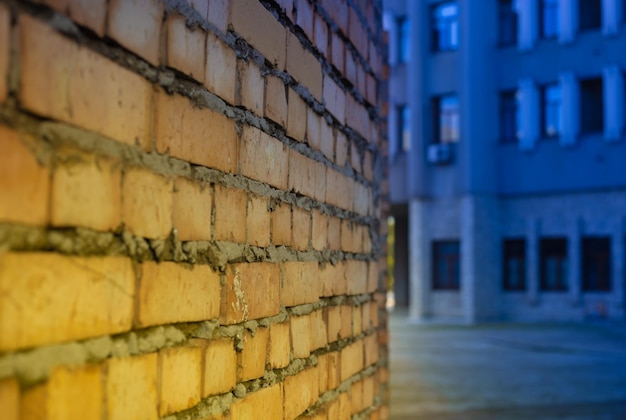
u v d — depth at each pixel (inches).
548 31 813.9
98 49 39.8
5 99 32.3
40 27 34.6
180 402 48.0
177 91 48.5
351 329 93.2
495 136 824.9
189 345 49.7
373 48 111.4
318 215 80.0
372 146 109.2
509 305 817.5
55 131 35.9
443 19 840.9
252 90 61.5
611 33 772.6
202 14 52.2
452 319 811.4
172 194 47.6
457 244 821.2
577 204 785.6
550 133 807.1
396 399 316.2
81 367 37.7
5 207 32.3
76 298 37.4
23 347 33.4
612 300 761.6
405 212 983.0
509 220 821.9
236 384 56.8
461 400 314.5
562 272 796.6
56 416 35.6
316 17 80.2
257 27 62.7
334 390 84.5
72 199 37.1
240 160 58.7
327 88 85.0
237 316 57.0
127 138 42.5
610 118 767.1
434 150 818.2
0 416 31.9
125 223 42.1
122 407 41.5
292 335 69.9
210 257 52.7
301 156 74.6
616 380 378.3
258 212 62.1
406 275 1050.7
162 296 46.0
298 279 72.1
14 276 32.8
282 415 66.6
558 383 366.6
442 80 831.1
